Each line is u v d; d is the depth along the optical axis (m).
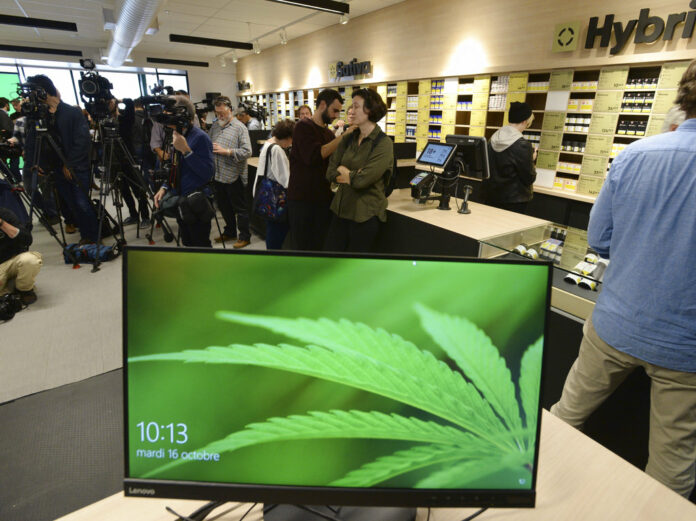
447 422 0.56
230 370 0.54
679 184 0.94
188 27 8.20
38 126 3.19
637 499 0.69
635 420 1.40
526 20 4.66
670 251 0.96
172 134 2.78
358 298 0.54
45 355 2.26
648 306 1.01
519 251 1.86
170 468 0.56
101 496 1.42
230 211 4.06
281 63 10.30
